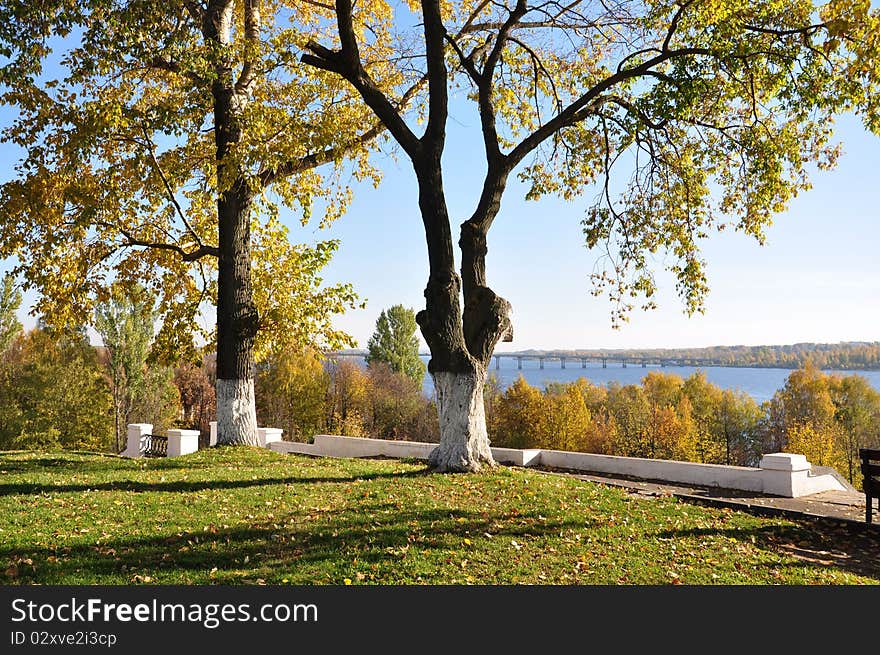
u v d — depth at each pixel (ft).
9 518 29.96
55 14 45.27
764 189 48.57
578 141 60.08
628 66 54.65
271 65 48.55
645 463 48.21
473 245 47.52
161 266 65.62
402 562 24.00
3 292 155.33
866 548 30.76
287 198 56.70
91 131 46.14
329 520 29.78
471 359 44.47
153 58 49.67
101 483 40.14
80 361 163.02
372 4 64.23
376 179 71.05
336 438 66.49
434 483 38.81
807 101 42.50
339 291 67.72
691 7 48.60
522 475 42.65
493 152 48.98
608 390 312.50
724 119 53.42
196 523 29.40
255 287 67.41
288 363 206.69
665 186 56.24
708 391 274.77
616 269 59.11
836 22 37.32
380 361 263.90
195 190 58.13
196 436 68.39
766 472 41.68
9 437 150.30
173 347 67.41
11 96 49.57
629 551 27.40
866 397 250.16
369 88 46.11
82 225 49.24
